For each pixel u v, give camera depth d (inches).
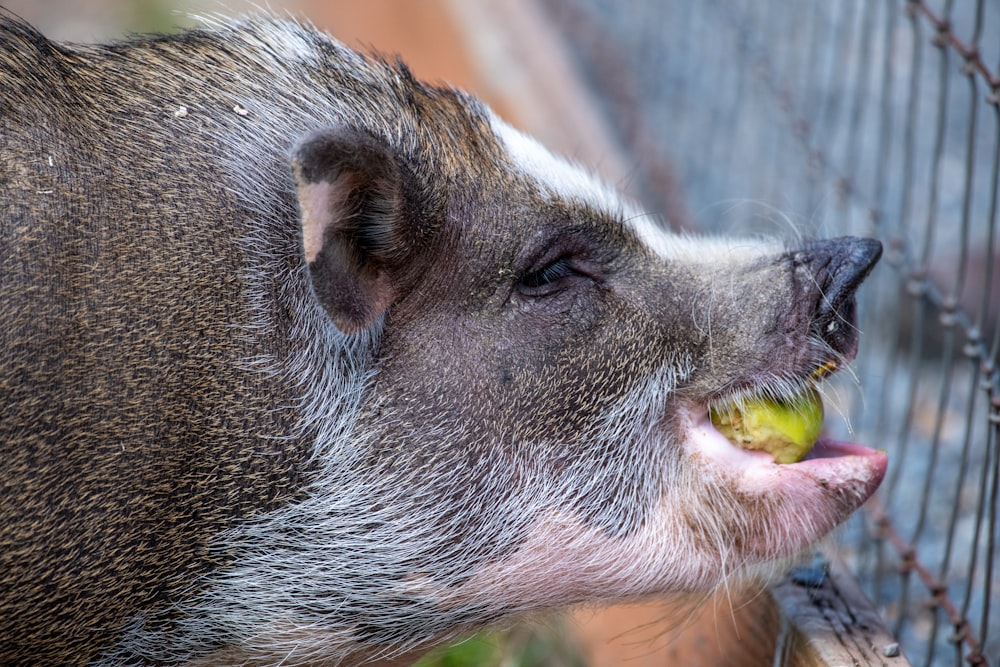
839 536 271.7
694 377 248.8
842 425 372.8
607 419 244.7
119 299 220.5
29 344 213.5
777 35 485.1
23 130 222.2
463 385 238.8
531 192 248.5
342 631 247.6
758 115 463.5
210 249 227.1
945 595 261.0
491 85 480.1
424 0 573.6
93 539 220.2
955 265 399.9
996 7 518.3
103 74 238.4
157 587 229.1
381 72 255.4
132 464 220.4
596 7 544.1
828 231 391.9
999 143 252.2
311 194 211.5
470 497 240.8
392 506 238.7
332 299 220.4
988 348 387.9
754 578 260.2
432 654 274.5
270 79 245.0
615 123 474.0
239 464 229.3
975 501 342.6
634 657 300.5
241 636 242.4
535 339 241.8
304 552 238.1
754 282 252.5
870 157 462.0
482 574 246.1
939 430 271.6
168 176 228.8
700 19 501.7
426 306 239.5
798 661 244.5
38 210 217.9
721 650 280.4
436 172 241.9
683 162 460.4
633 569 251.0
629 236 254.4
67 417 216.1
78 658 227.6
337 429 235.3
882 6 478.9
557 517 245.0
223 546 232.7
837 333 252.2
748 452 250.5
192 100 237.9
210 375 225.3
